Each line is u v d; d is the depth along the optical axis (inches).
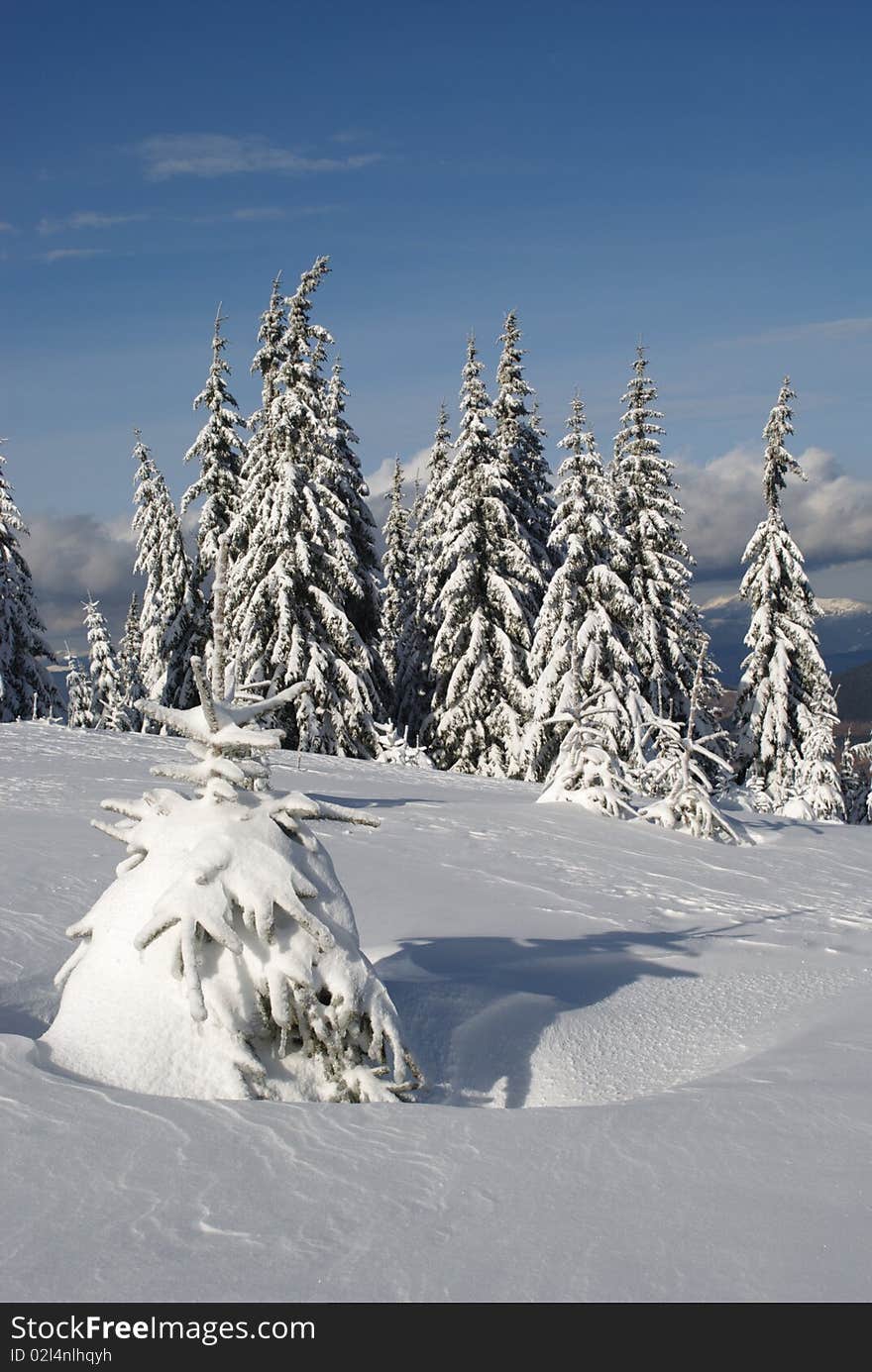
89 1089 135.9
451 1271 92.7
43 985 198.7
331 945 156.3
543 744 1192.8
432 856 386.3
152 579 1594.5
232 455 1499.8
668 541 1344.7
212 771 171.6
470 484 1299.2
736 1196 110.2
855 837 584.1
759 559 1247.5
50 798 467.2
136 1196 106.0
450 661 1301.7
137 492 1605.6
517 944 261.3
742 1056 193.6
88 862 314.8
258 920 152.7
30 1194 105.0
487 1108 141.1
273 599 1160.2
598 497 1201.4
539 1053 189.0
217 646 173.5
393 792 602.2
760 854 487.5
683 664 1290.6
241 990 153.3
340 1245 97.0
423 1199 107.7
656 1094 153.1
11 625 1403.8
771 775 1222.3
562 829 480.7
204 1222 100.6
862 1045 182.5
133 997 151.6
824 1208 107.2
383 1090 150.0
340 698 1162.0
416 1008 193.2
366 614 1360.7
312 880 164.4
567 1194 110.1
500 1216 103.9
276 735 170.7
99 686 1951.3
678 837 506.6
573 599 1189.1
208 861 157.8
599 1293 89.4
